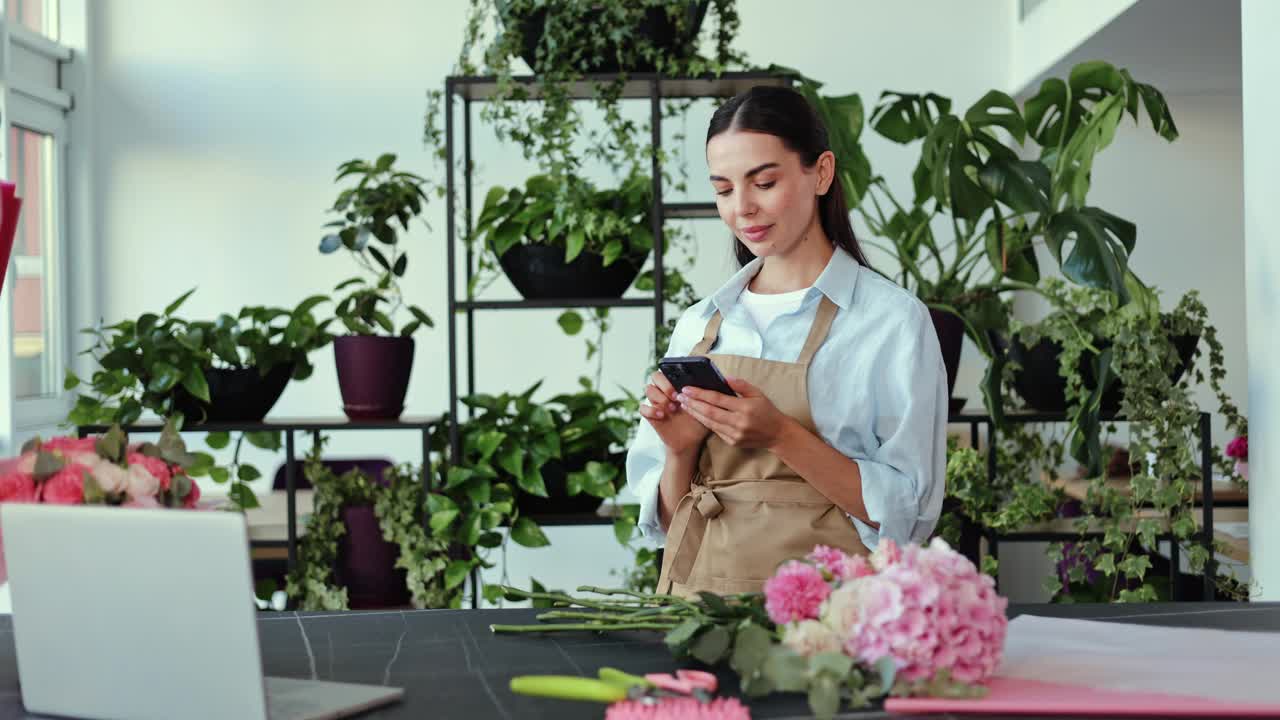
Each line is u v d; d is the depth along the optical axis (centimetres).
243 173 490
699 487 182
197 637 98
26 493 113
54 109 471
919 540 180
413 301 489
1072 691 105
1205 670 113
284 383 322
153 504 118
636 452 199
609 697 106
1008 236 334
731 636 113
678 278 326
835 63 488
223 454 480
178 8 489
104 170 489
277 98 490
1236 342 500
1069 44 426
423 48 490
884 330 179
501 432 326
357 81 490
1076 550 314
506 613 147
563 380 490
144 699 101
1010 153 305
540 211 317
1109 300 303
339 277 491
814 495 175
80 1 480
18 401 439
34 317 460
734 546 176
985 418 324
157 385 306
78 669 103
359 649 129
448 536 320
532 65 318
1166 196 501
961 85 488
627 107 479
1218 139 500
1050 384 312
